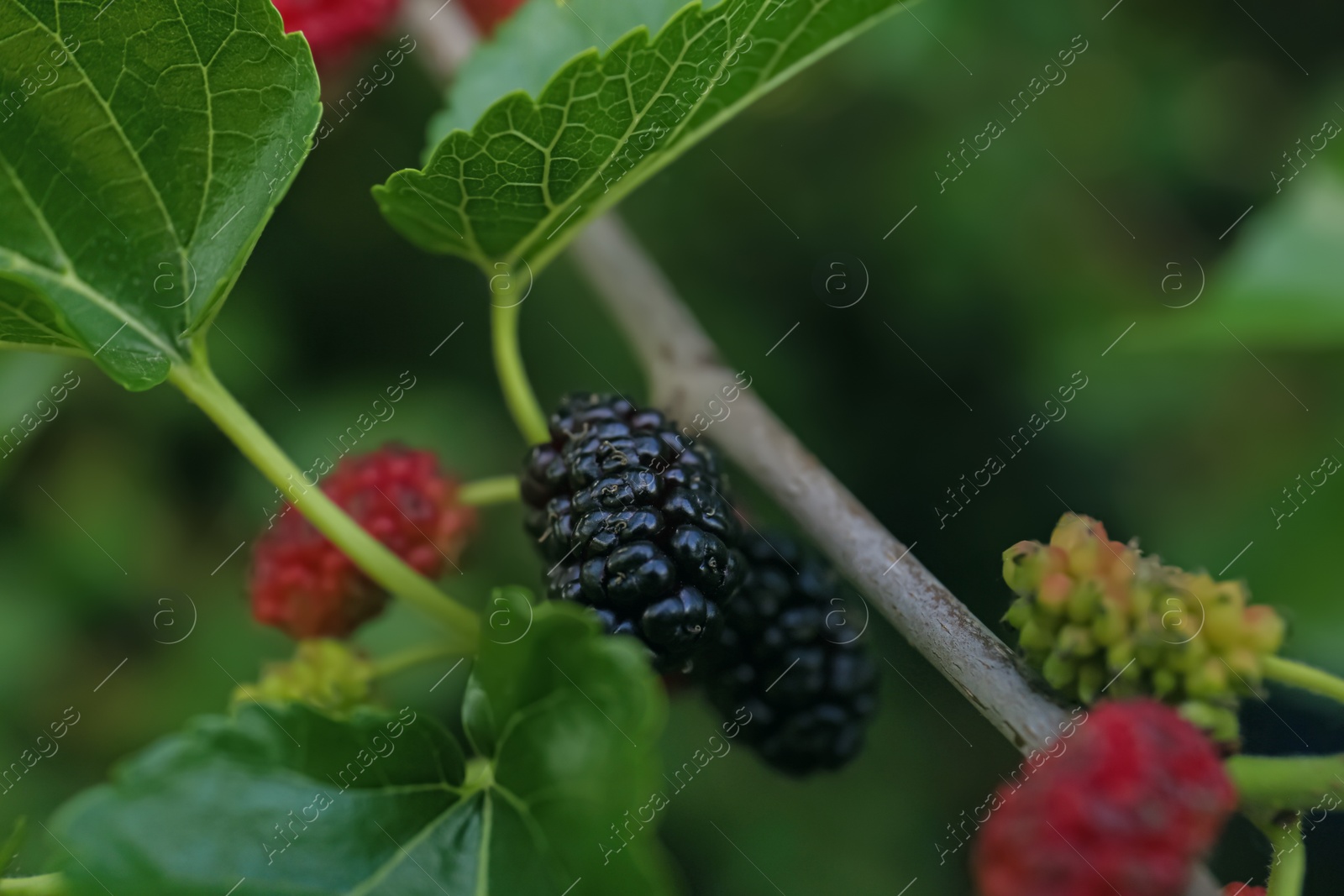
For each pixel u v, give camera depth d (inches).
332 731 8.6
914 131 16.2
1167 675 8.6
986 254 16.0
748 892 13.2
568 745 8.5
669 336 10.3
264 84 9.0
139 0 8.9
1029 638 8.7
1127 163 16.5
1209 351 13.9
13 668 13.8
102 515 14.6
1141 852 8.1
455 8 11.3
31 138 9.0
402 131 15.3
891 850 13.2
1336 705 9.1
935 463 16.1
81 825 8.3
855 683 9.5
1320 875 9.8
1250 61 17.0
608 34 9.8
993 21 15.7
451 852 8.6
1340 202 9.3
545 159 9.1
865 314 16.3
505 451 15.6
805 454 9.5
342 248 15.7
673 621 8.9
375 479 9.9
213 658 13.9
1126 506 15.1
